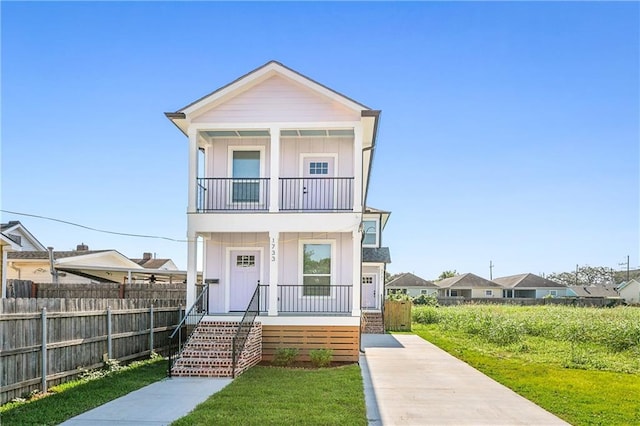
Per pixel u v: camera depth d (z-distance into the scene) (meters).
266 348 12.80
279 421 6.79
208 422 6.71
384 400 8.61
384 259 24.44
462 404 8.32
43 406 7.55
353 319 12.83
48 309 8.97
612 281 93.25
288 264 14.46
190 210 13.23
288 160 14.61
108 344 10.89
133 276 24.30
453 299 51.16
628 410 7.96
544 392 9.33
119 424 6.74
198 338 11.84
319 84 13.12
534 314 26.25
